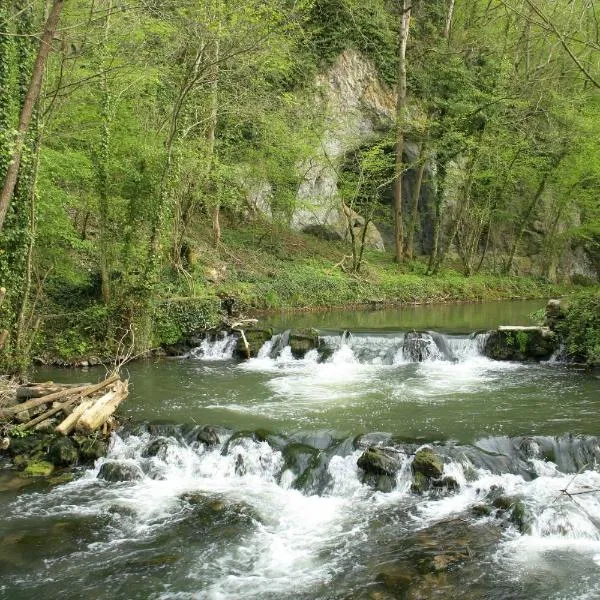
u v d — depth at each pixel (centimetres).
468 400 1291
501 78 2781
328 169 3278
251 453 995
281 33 1988
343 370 1633
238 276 2627
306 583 672
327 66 3281
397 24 3475
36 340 1544
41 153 1383
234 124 2519
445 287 3192
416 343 1750
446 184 3222
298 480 934
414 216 3406
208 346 1834
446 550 733
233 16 1602
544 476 925
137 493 907
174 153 1634
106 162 1539
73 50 1509
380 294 2945
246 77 2106
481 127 3038
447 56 3106
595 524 782
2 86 1148
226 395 1345
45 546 752
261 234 3067
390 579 673
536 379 1488
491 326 2139
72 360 1580
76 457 1009
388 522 809
